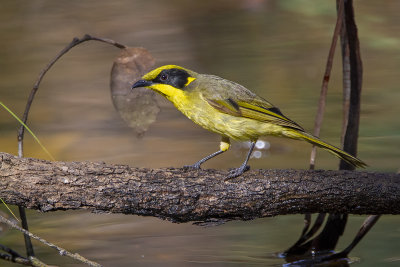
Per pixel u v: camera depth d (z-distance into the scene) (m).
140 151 15.21
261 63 22.83
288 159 14.56
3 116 18.27
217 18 29.28
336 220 9.80
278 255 9.69
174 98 9.66
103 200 7.71
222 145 9.80
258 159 14.69
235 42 25.50
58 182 7.61
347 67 10.18
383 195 8.09
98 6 30.53
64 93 20.31
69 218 11.52
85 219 11.47
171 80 9.59
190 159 14.70
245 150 15.52
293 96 19.14
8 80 21.73
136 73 9.66
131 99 9.70
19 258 8.48
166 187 7.83
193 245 10.07
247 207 8.02
